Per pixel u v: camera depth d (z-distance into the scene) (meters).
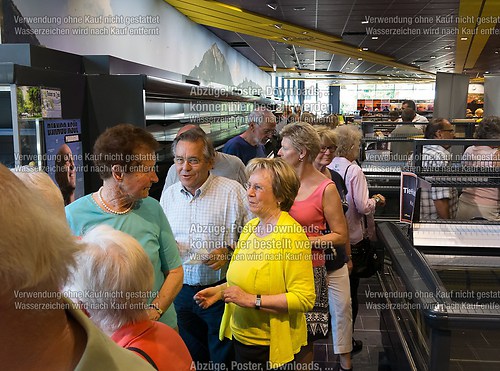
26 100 2.11
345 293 2.71
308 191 2.37
